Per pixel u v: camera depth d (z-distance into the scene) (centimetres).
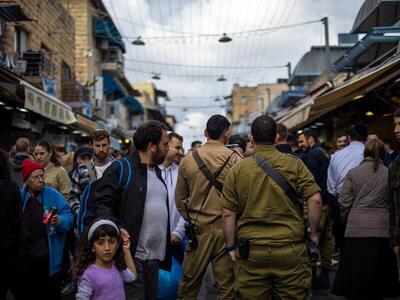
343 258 533
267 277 389
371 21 1151
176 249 516
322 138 1842
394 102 1028
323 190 682
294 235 387
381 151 521
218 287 475
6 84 953
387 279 513
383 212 512
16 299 510
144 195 403
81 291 367
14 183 444
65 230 505
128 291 396
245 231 394
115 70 2933
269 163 394
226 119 491
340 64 1314
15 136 1351
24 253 450
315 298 627
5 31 1279
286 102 2675
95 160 583
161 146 416
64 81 1884
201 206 476
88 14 2509
